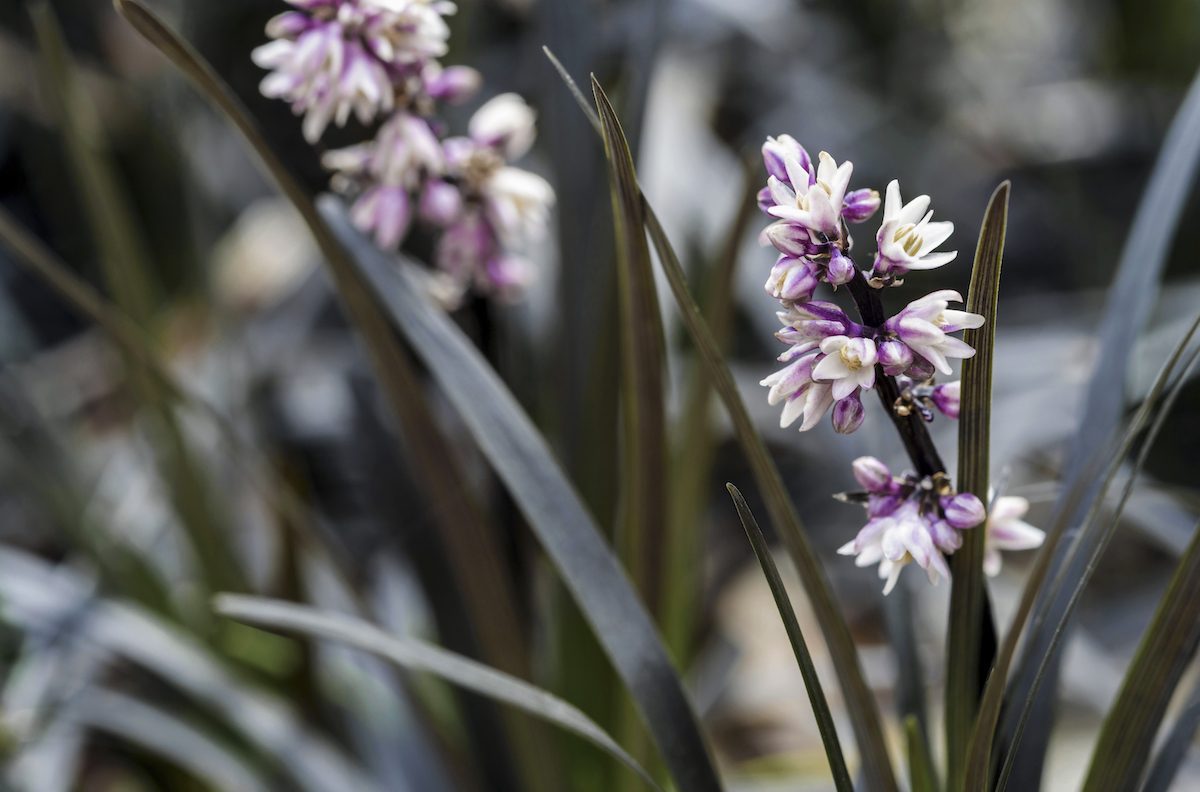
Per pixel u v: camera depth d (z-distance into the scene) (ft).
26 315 3.37
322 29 1.35
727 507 2.94
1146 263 1.44
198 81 1.34
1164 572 2.69
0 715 1.87
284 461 2.29
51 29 1.80
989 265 1.21
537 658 1.83
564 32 1.66
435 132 1.42
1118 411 1.41
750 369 2.76
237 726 1.78
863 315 1.22
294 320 2.96
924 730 1.45
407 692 1.58
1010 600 2.24
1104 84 3.76
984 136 4.09
